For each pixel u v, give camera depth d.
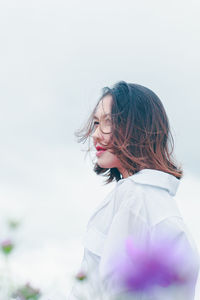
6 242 0.48
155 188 1.16
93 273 1.10
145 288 0.44
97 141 1.32
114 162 1.32
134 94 1.36
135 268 0.44
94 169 1.56
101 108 1.35
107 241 1.05
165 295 0.71
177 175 1.35
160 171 1.23
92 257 1.14
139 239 1.04
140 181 1.16
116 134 1.29
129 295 0.50
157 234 1.03
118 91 1.36
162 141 1.37
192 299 0.81
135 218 1.07
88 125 1.54
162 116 1.41
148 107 1.36
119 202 1.17
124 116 1.31
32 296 0.45
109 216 1.18
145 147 1.30
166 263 0.44
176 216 1.07
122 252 0.51
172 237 1.00
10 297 0.45
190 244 0.99
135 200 1.11
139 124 1.32
